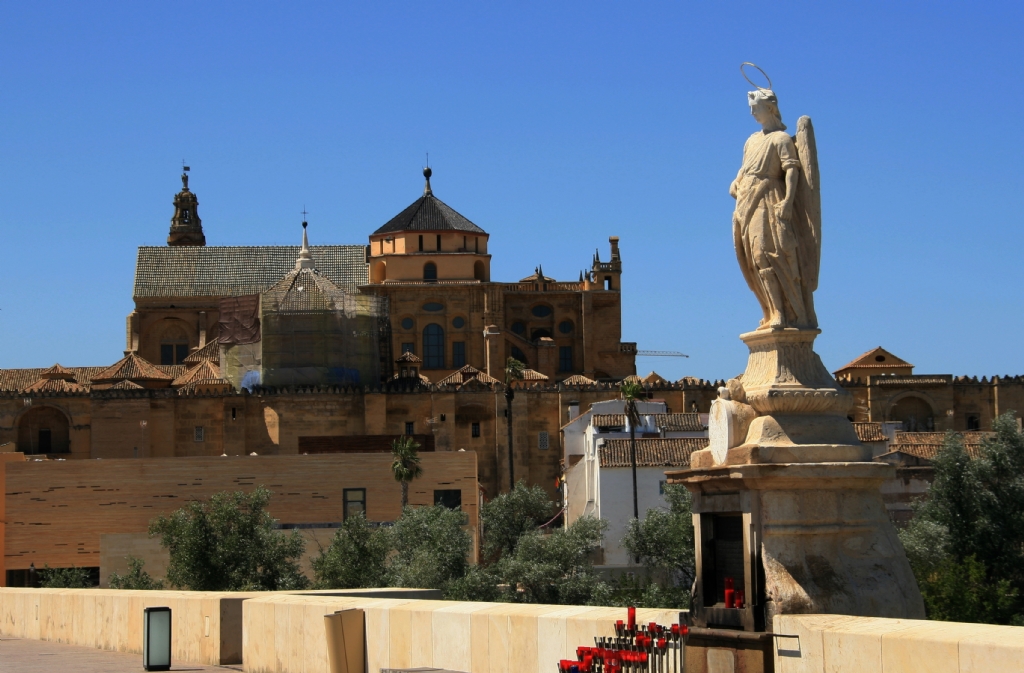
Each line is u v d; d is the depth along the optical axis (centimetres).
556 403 16262
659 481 11706
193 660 2666
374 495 11212
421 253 18712
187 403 15962
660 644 1509
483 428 16262
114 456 15812
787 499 1415
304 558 10669
